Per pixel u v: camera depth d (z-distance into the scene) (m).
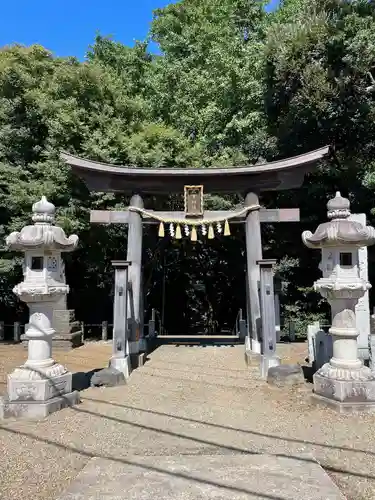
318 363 8.38
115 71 21.28
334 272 6.60
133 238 10.08
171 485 3.79
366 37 12.27
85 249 16.38
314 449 4.78
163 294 22.30
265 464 4.27
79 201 14.67
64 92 16.09
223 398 7.02
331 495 3.60
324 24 13.61
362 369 6.39
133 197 10.23
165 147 16.62
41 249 6.36
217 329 23.67
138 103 17.42
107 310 19.86
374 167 13.46
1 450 4.77
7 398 6.15
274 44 14.75
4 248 14.50
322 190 15.60
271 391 7.41
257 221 10.12
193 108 20.67
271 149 16.14
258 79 17.45
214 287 23.25
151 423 5.73
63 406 6.35
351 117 13.79
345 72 13.24
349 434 5.24
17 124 15.62
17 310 18.06
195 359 10.50
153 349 12.13
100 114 16.11
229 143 18.61
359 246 6.54
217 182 10.34
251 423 5.73
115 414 6.11
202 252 21.09
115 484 3.82
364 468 4.27
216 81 19.44
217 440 5.07
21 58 16.27
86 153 14.91
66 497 3.58
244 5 20.55
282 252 17.47
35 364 6.27
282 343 13.83
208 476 3.98
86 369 9.77
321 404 6.43
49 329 6.50
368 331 8.83
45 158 15.68
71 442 5.01
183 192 10.46
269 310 8.52
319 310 16.34
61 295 6.60
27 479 4.07
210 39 21.58
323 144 15.16
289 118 15.12
